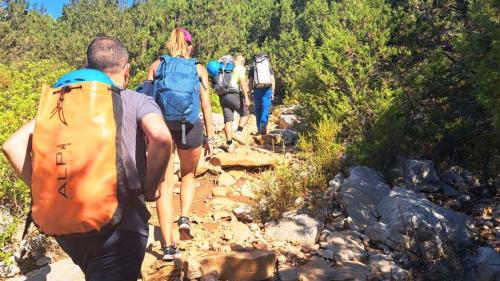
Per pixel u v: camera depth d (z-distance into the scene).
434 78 6.08
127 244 2.10
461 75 5.93
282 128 10.64
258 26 34.75
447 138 5.89
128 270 2.15
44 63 14.73
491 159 5.54
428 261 4.15
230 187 6.18
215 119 10.45
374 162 5.84
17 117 6.62
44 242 4.37
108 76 2.24
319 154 6.31
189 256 4.08
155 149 2.06
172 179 3.97
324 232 4.61
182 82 3.89
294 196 5.45
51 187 1.92
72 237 2.01
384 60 7.20
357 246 4.37
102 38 2.33
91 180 1.90
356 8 8.34
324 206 5.10
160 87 3.88
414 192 5.07
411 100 6.38
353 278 3.77
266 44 28.81
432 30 6.92
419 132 5.89
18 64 15.54
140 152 2.16
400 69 7.00
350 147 6.17
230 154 7.18
